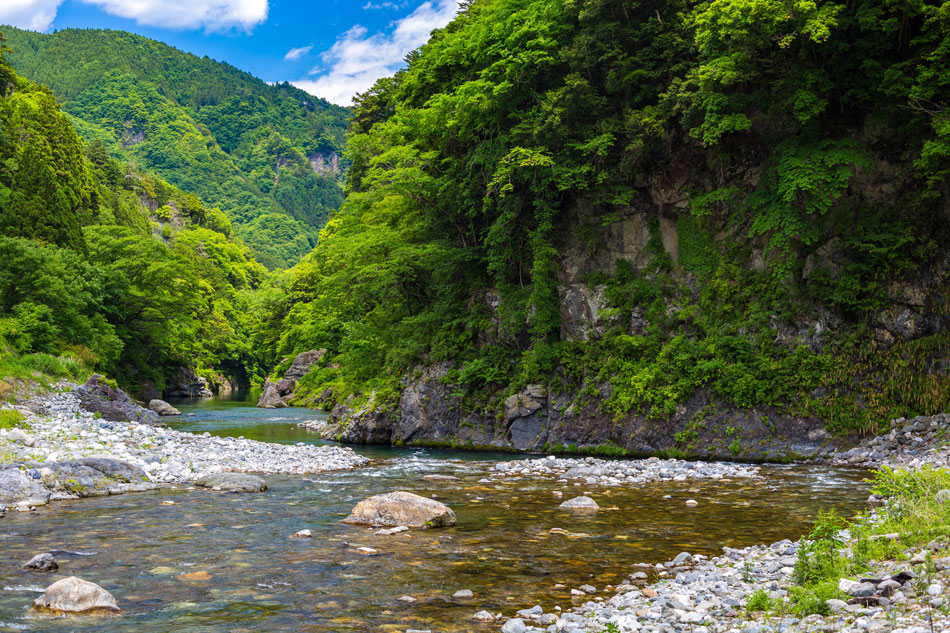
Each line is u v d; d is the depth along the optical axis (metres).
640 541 13.20
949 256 27.61
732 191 31.20
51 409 32.16
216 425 41.78
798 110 28.48
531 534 13.76
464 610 9.03
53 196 61.81
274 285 133.88
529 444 31.25
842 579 8.59
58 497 16.92
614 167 33.41
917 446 24.88
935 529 10.20
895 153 29.50
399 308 41.25
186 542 12.72
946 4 26.03
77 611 8.77
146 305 65.44
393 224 42.38
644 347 31.19
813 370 28.38
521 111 34.16
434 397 34.16
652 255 33.19
